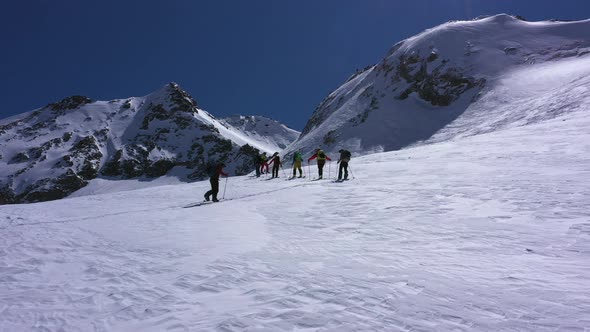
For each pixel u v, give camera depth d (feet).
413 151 101.76
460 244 22.71
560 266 17.88
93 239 29.43
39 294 17.26
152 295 16.62
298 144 359.87
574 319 12.49
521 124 154.10
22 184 574.56
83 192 575.79
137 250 25.09
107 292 17.25
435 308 13.99
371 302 14.82
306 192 52.70
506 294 14.99
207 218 37.42
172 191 78.28
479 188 40.57
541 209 29.19
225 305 15.17
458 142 104.88
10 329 13.66
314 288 16.60
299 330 12.74
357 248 23.26
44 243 28.07
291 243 25.30
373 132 284.61
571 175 42.19
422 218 30.25
